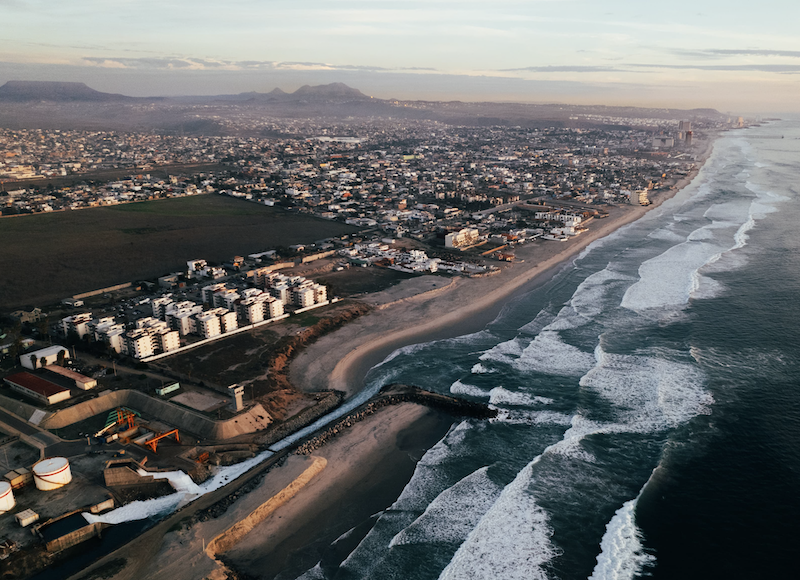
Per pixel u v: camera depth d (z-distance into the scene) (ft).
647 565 314.55
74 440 440.45
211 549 334.65
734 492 367.25
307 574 319.47
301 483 395.55
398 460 422.82
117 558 324.80
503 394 498.28
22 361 548.31
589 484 379.76
